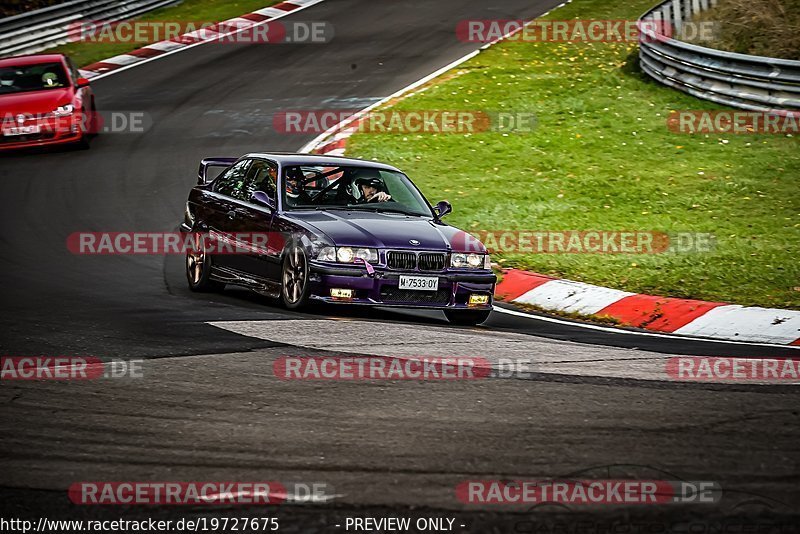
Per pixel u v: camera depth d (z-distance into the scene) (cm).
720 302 3622
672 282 3891
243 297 3572
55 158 6050
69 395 2084
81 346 2558
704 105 6575
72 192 5322
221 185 3688
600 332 3203
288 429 1858
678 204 4994
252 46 9044
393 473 1623
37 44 9094
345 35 9231
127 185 5469
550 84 7225
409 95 7144
